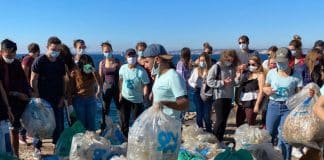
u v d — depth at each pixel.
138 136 3.42
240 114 6.97
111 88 6.77
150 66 3.76
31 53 6.24
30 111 5.29
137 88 6.46
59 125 5.68
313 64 5.68
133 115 6.55
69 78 6.08
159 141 3.40
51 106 5.55
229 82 6.35
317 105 3.39
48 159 4.70
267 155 4.54
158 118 3.46
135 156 3.45
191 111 9.12
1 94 4.95
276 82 4.99
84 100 6.15
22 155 5.96
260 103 6.02
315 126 3.79
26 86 5.34
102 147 4.45
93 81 6.20
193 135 5.31
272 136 5.14
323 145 3.86
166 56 3.70
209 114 6.97
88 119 6.21
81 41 6.34
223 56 6.39
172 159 3.46
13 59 5.17
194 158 4.17
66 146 4.76
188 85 7.32
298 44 5.97
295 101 4.50
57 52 5.57
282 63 4.92
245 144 4.60
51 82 5.57
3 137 4.84
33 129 5.29
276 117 5.04
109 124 5.49
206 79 6.73
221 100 6.38
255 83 6.61
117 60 6.91
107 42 6.88
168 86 3.65
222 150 4.66
